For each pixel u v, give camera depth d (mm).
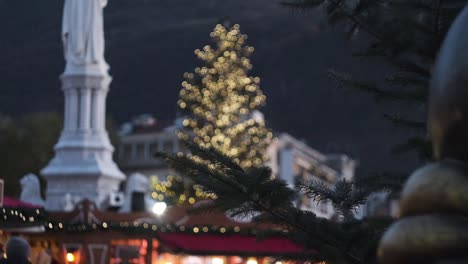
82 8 39094
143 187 33906
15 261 8750
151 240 24938
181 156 6895
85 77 38656
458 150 3027
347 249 7004
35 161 72625
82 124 38594
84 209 27125
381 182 7496
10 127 73062
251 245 23203
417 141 7582
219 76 54188
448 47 3006
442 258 3004
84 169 37500
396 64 7453
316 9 7238
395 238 3078
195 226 24594
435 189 3064
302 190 7395
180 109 55156
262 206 6895
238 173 6688
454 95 2939
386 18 6906
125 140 96625
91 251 25984
